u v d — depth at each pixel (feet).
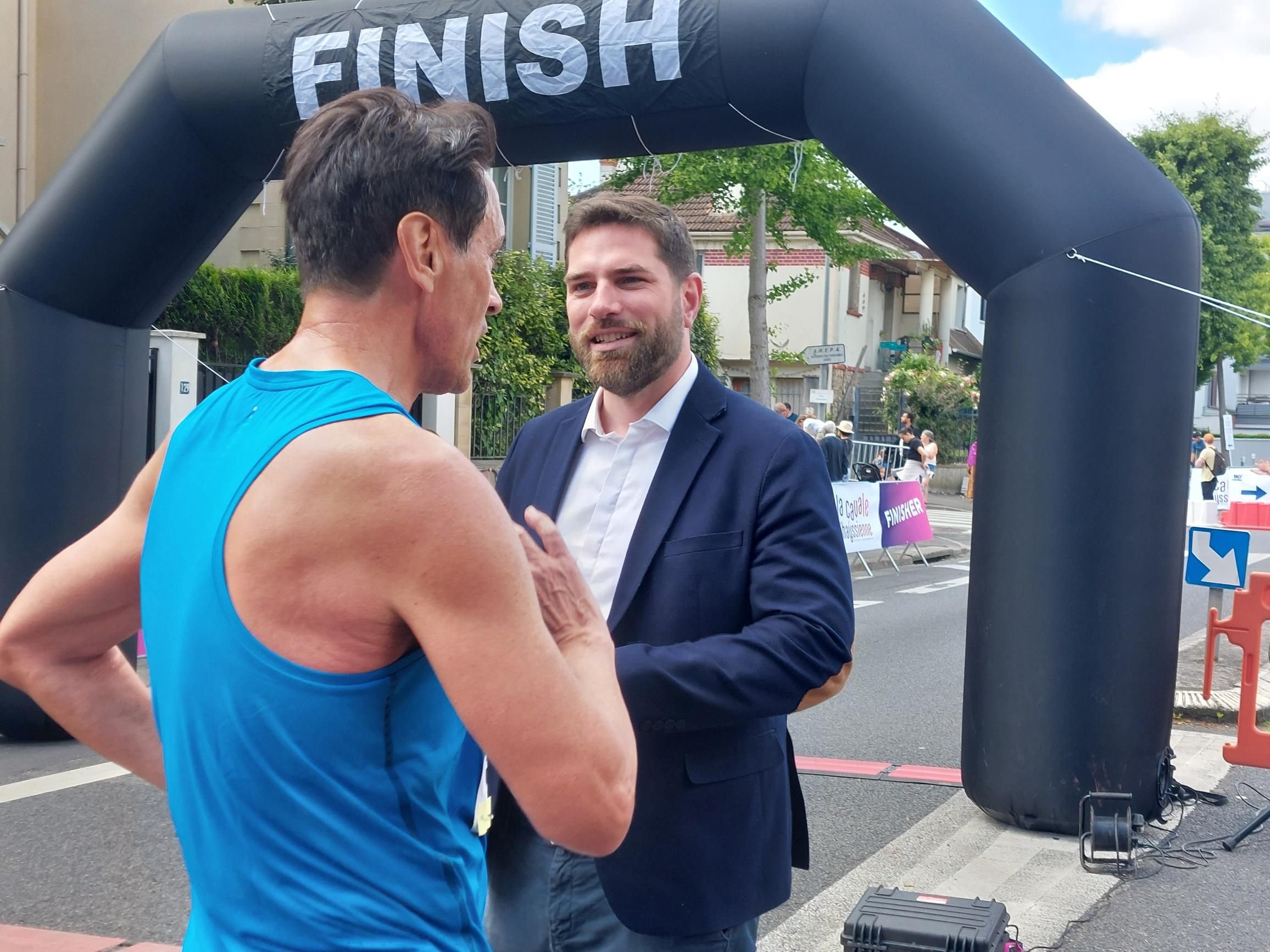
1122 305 15.21
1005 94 15.78
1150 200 15.40
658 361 7.50
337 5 19.58
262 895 3.85
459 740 4.20
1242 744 17.19
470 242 4.43
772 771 7.38
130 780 18.98
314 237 4.28
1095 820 15.12
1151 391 15.33
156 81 19.97
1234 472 77.92
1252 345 109.91
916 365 109.81
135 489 4.71
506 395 56.24
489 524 3.83
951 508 88.79
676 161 49.52
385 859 3.92
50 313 20.89
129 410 22.03
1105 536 15.37
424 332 4.40
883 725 22.94
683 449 7.46
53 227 20.54
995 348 16.02
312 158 4.30
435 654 3.76
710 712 6.70
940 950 9.67
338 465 3.78
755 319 55.21
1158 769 15.94
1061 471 15.43
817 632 6.91
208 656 3.87
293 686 3.78
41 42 50.70
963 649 31.09
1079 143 15.53
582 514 7.79
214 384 42.06
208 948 3.98
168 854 15.42
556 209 71.41
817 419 73.41
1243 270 106.63
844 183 52.54
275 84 19.24
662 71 17.63
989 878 14.53
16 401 20.83
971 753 16.53
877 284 119.65
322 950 3.82
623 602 7.26
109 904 13.65
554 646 3.94
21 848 15.61
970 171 15.76
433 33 18.62
